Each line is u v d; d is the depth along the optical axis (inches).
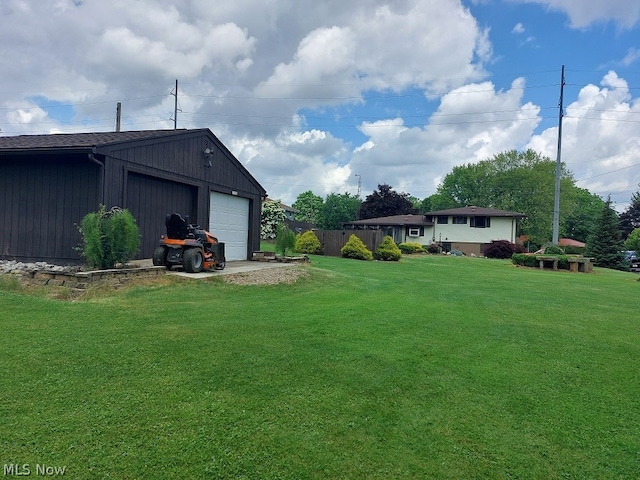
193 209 471.2
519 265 816.9
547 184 1705.2
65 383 129.4
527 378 161.0
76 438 100.9
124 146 358.6
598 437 119.4
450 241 1387.8
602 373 171.6
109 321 199.0
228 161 537.6
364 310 265.7
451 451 107.7
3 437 99.7
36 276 290.5
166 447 99.7
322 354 170.6
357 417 121.3
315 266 546.0
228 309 243.9
